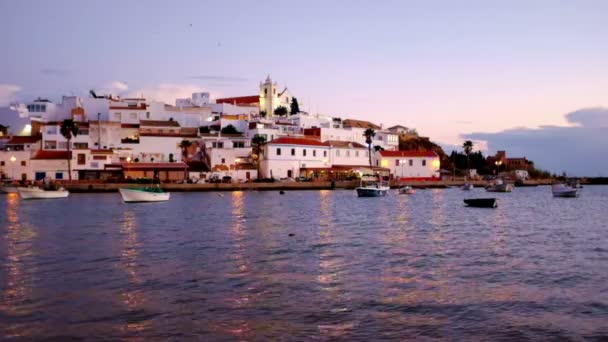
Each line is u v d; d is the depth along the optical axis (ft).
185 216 186.39
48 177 367.04
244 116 528.63
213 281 80.07
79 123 421.59
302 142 444.14
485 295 72.49
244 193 359.66
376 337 56.24
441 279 82.28
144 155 416.26
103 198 294.66
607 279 82.43
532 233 142.00
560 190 355.15
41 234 134.31
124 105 488.02
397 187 447.83
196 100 594.24
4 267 90.27
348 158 473.26
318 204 254.06
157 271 87.10
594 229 152.66
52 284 77.77
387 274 85.81
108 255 102.32
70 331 57.67
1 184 338.54
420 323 60.64
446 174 590.55
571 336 56.59
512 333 57.47
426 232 142.72
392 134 591.78
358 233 139.23
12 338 55.57
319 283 79.20
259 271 87.56
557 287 77.20
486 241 125.08
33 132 441.27
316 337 56.18
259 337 56.13
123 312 64.18
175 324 60.03
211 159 413.80
